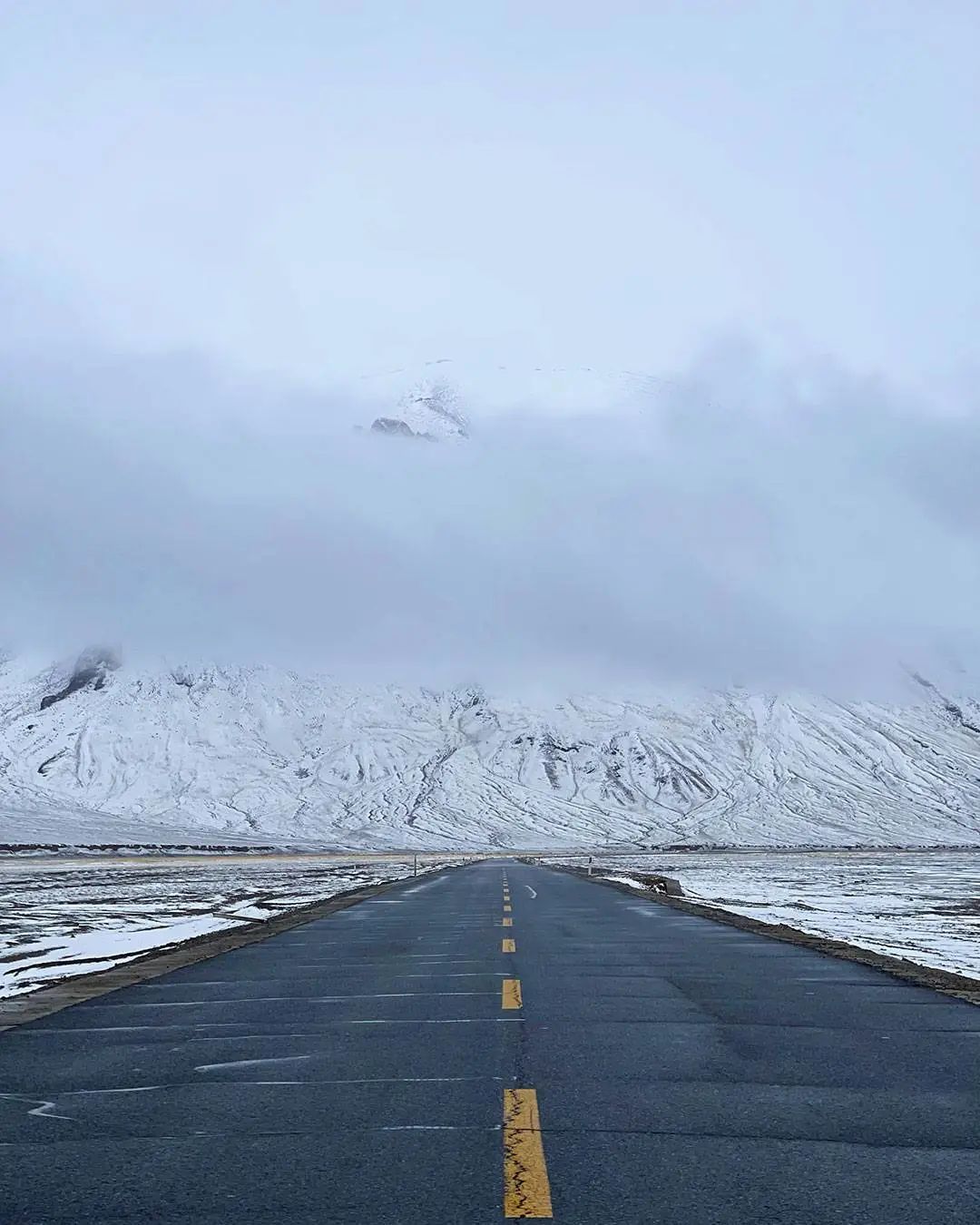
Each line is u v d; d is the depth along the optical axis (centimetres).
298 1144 725
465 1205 601
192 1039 1114
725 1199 611
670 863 10306
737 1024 1191
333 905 3591
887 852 15412
